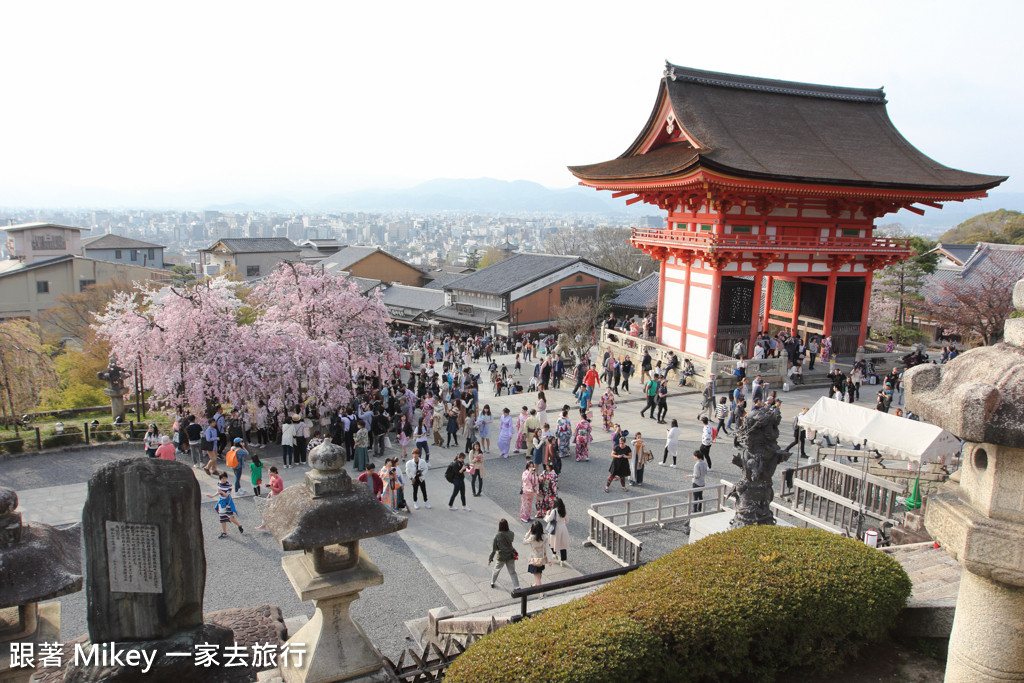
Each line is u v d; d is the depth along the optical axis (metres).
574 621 7.54
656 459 24.73
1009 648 5.41
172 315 29.41
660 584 8.19
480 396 40.28
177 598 5.40
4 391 29.39
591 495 21.14
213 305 30.20
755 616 7.66
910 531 15.14
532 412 25.50
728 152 33.62
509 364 57.06
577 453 24.45
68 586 4.96
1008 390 4.77
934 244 68.31
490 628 10.68
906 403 5.68
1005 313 46.69
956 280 56.72
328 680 6.16
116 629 5.32
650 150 41.41
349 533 5.86
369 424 25.81
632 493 21.30
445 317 79.94
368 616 14.30
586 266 76.69
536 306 74.19
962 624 5.80
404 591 15.40
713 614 7.56
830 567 8.50
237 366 28.98
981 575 5.21
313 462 6.05
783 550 8.90
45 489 22.19
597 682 6.72
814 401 31.66
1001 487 5.17
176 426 25.11
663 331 40.34
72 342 58.50
